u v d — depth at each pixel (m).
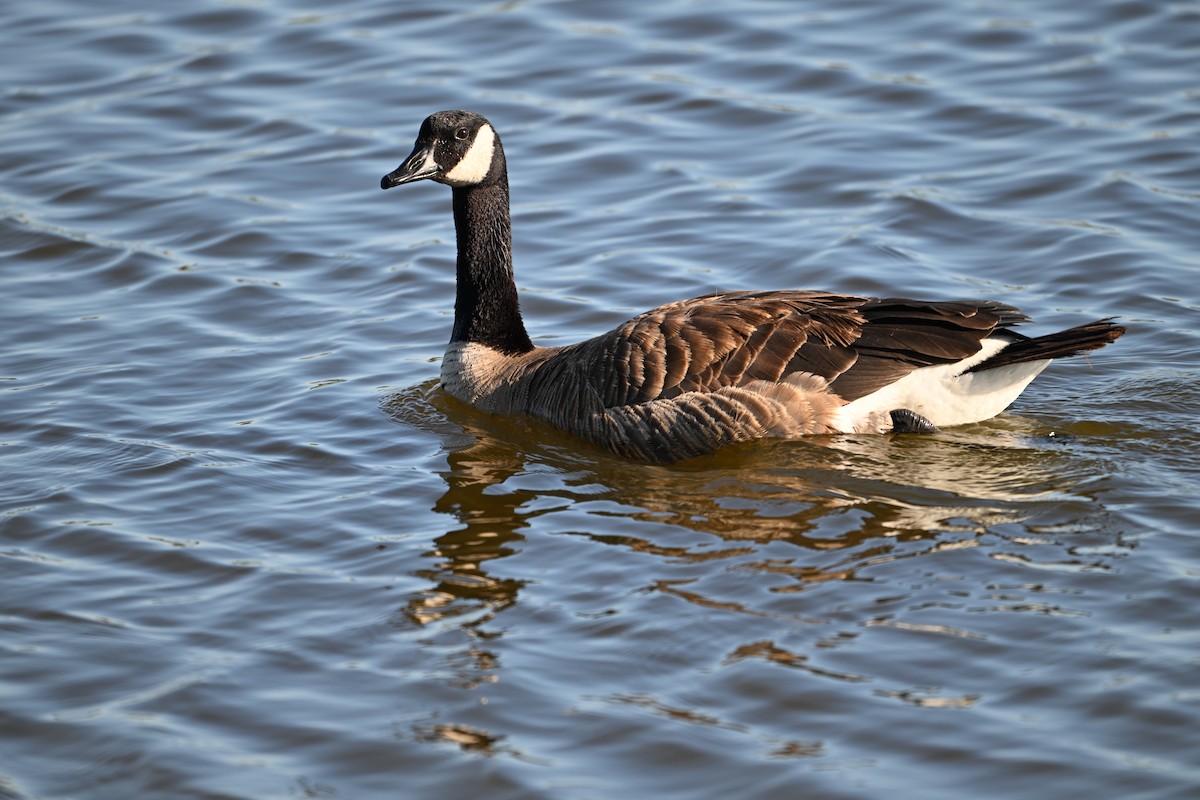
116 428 15.35
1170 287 17.59
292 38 25.38
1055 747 9.68
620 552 12.43
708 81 23.44
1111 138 21.05
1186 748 9.61
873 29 24.70
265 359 17.09
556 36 25.09
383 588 12.15
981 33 24.20
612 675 10.71
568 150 21.77
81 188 21.17
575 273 18.88
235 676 10.99
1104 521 12.47
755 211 20.08
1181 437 14.23
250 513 13.57
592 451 14.78
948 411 14.41
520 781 9.66
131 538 13.12
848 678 10.46
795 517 12.80
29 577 12.49
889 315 14.48
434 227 20.44
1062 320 17.09
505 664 10.93
